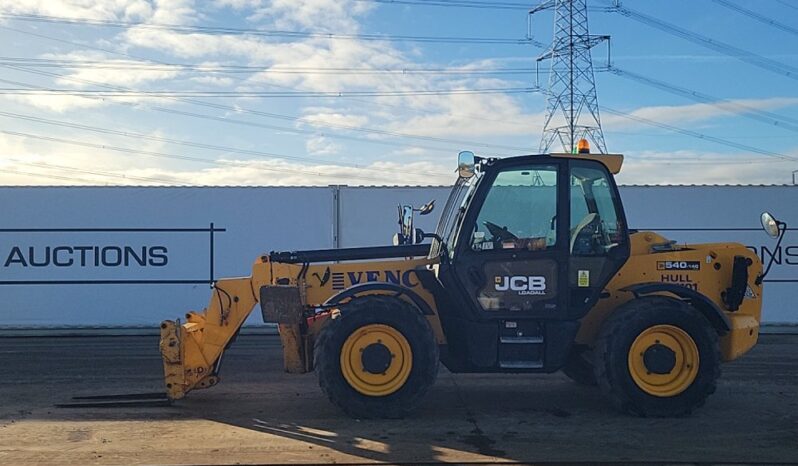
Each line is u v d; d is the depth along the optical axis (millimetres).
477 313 6293
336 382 6109
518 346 6332
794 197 13352
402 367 6176
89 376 8359
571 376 7555
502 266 6332
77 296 13453
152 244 13547
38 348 10906
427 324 6203
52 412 6508
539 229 6371
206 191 13602
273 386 7672
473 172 6590
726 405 6758
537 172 6422
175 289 13562
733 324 6625
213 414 6418
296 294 6426
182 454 5199
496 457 5141
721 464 4996
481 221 6371
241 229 13633
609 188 6496
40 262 13445
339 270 6789
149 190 13539
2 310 13352
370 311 6156
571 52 26969
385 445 5430
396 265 6828
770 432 5812
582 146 6637
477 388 7574
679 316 6223
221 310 6684
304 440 5566
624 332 6203
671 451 5285
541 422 6133
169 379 6547
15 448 5355
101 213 13500
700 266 6730
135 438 5625
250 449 5324
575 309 6336
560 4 27266
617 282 6676
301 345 6734
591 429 5898
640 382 6238
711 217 13438
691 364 6246
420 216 13602
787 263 13336
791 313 13281
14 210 13398
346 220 13664
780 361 9391
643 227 13438
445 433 5773
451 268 6324
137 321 13500
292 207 13648
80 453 5230
